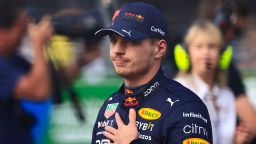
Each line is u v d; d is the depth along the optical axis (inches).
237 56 666.2
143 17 345.4
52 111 615.8
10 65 466.9
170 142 335.0
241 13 574.6
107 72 637.9
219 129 510.0
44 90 469.7
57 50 538.9
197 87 501.0
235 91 518.3
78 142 631.2
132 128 338.0
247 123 522.0
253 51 669.9
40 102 477.1
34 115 490.9
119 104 354.0
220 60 508.4
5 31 472.4
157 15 350.0
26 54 574.9
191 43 500.7
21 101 477.4
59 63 539.8
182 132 333.7
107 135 344.5
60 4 575.8
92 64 634.8
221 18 571.2
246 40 669.9
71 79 557.6
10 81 463.8
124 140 336.5
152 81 348.2
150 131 336.8
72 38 546.3
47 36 481.1
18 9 481.7
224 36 570.9
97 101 636.1
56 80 525.3
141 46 343.6
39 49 475.2
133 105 347.3
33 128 512.1
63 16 544.7
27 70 482.9
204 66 498.3
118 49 344.5
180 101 340.5
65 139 625.9
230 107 514.3
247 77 666.8
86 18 556.4
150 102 344.5
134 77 348.2
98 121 360.8
